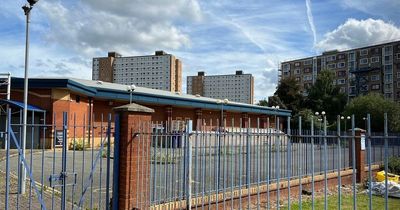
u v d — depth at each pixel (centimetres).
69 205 958
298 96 7650
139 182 832
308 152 1512
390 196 1306
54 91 2570
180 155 953
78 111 2825
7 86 2336
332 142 1620
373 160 1831
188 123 924
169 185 977
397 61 8712
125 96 3141
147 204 846
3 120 2400
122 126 822
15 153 1603
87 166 1598
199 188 1120
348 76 9662
